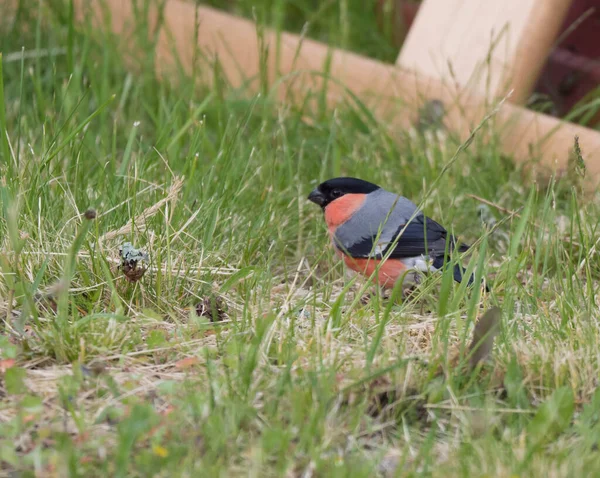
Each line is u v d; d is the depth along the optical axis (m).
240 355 5.94
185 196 7.85
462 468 4.78
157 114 11.03
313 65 11.18
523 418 5.45
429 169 9.48
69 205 7.63
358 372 5.73
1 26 12.01
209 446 4.95
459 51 10.38
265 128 10.13
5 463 4.88
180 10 11.96
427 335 6.64
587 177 9.16
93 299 6.78
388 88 10.68
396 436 5.34
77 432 5.16
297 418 5.17
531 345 6.15
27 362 5.96
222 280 7.44
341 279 8.12
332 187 8.27
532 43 10.03
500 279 7.35
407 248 7.77
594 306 6.77
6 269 6.57
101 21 12.31
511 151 9.93
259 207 8.50
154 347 6.20
